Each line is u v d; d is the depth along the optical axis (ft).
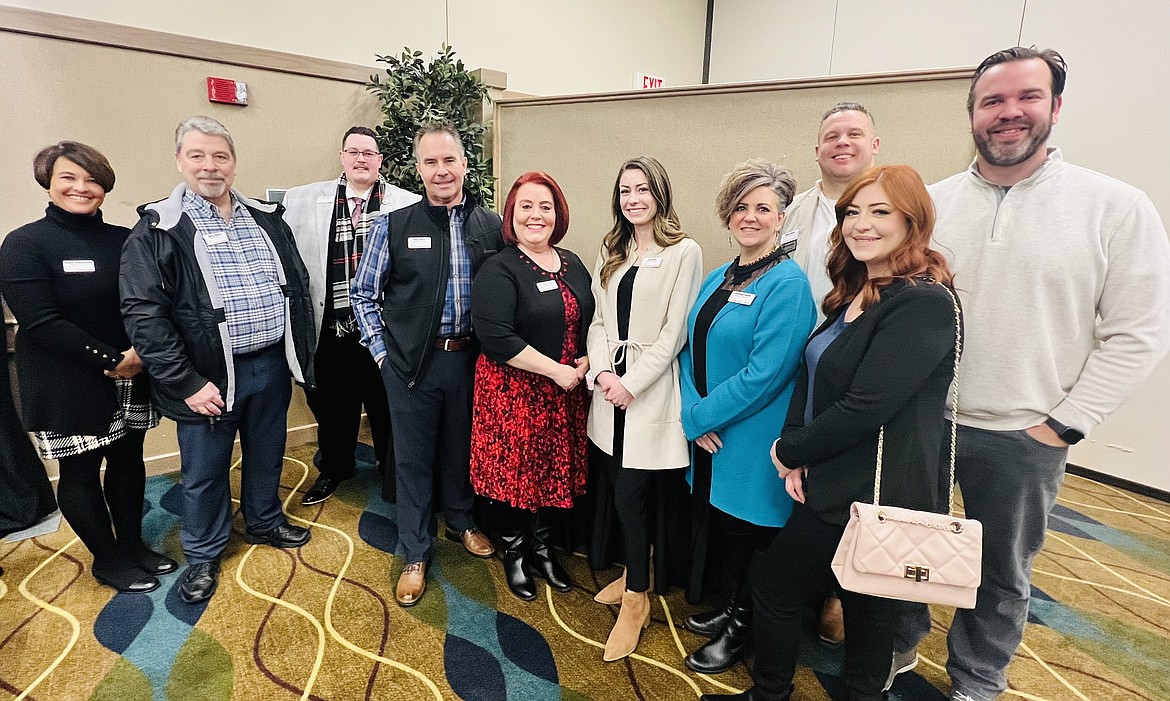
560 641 5.99
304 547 7.55
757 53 15.38
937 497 4.24
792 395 4.93
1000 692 5.07
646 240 5.76
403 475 6.66
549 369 5.88
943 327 3.82
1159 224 4.21
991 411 4.69
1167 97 9.05
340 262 8.47
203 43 8.78
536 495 6.29
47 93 7.84
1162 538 8.65
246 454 7.20
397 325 6.35
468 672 5.53
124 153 8.49
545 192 5.92
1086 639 6.37
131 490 6.70
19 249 5.50
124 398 6.33
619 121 9.30
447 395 6.73
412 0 11.06
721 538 6.52
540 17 13.08
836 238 4.52
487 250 6.66
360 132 8.39
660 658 5.80
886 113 7.11
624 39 14.82
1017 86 4.27
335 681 5.37
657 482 6.43
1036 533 4.80
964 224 4.82
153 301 5.77
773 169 5.10
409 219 6.37
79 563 7.12
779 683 4.83
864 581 3.90
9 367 7.63
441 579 6.98
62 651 5.66
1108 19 9.48
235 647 5.77
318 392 8.71
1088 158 9.95
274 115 9.65
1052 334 4.51
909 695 5.51
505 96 12.62
